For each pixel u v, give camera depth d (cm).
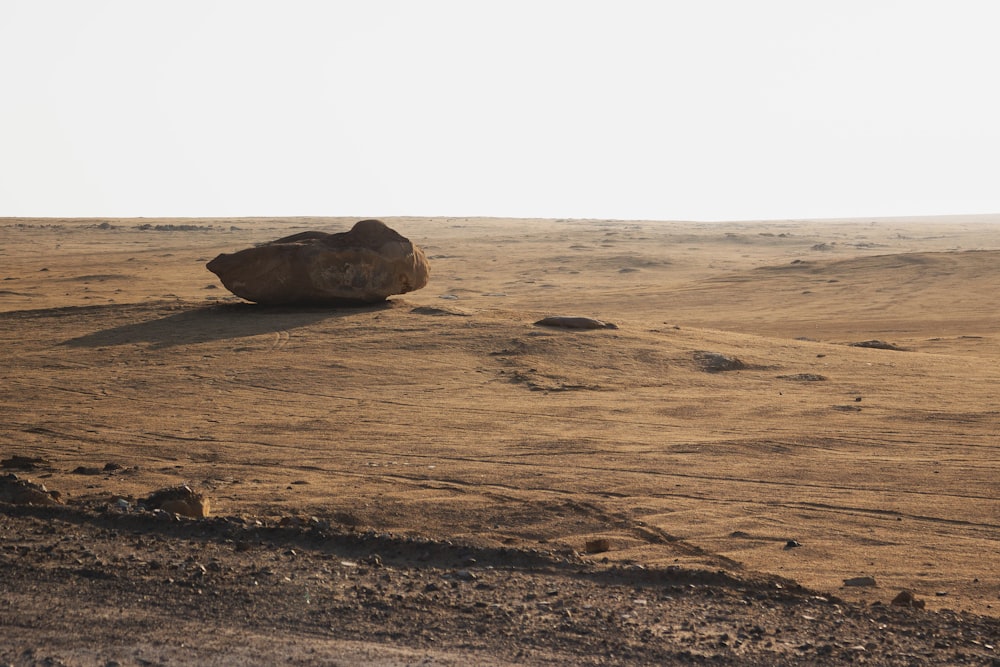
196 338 3209
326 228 13525
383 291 3659
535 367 2828
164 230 12694
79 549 1074
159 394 2553
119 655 772
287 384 2658
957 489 1599
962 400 2423
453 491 1555
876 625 864
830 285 6097
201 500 1333
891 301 5512
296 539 1137
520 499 1499
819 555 1238
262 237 11575
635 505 1473
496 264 8162
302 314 3516
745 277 6531
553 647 790
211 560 1034
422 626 836
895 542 1304
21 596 909
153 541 1115
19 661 762
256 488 1562
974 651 797
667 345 3091
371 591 931
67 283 6612
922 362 3012
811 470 1728
